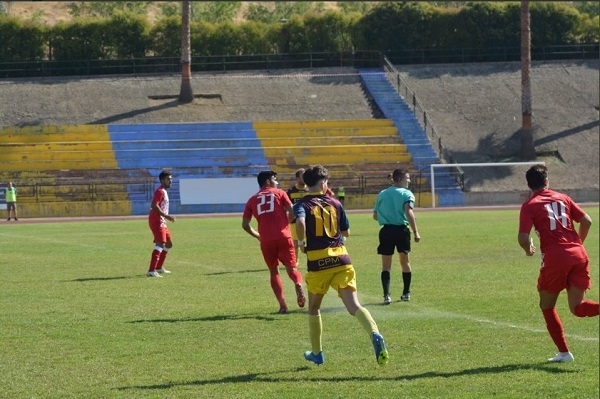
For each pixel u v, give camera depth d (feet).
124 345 52.60
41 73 301.84
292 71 308.40
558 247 46.88
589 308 46.37
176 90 289.94
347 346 52.13
